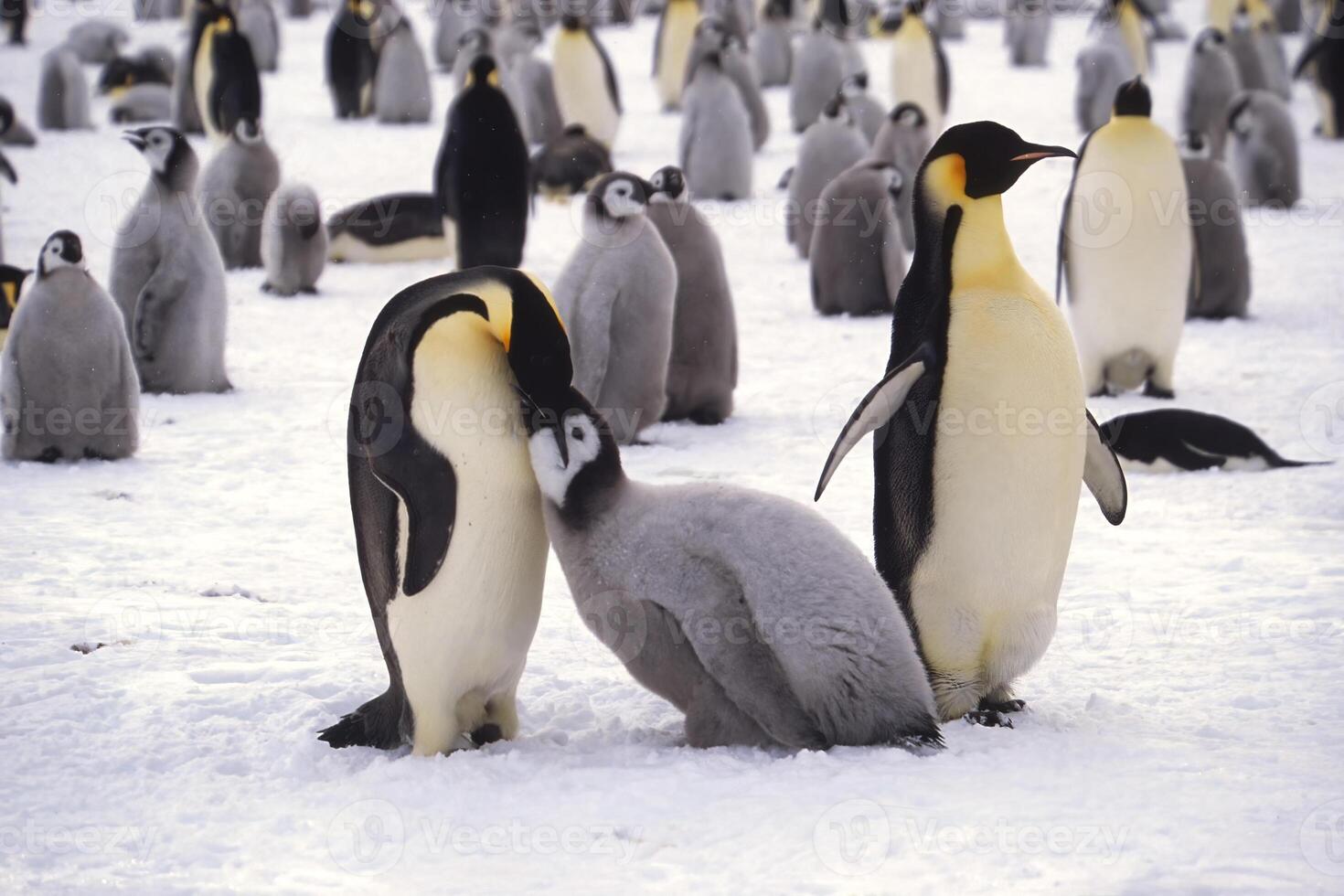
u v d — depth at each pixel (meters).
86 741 6.25
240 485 11.54
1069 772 5.68
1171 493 11.59
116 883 4.82
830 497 10.98
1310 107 36.44
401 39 34.41
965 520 6.43
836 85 34.34
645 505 5.81
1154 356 14.63
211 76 29.41
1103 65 30.31
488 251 21.28
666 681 5.95
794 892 4.64
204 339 14.87
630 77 42.84
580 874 4.82
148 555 9.52
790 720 5.75
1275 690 6.97
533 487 6.04
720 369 13.69
